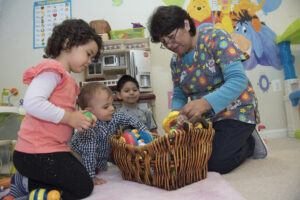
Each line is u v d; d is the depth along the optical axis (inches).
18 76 87.3
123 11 87.5
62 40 33.6
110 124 45.5
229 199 26.0
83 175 31.8
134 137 39.3
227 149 39.5
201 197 27.2
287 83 82.7
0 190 37.9
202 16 86.3
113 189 34.1
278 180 33.0
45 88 29.1
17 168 31.0
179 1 86.6
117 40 77.0
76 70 35.2
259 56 87.2
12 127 76.5
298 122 81.7
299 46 89.4
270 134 84.6
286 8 89.3
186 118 37.6
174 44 41.5
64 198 31.1
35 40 88.2
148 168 33.5
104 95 41.9
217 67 43.0
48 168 29.9
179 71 50.0
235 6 87.6
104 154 45.1
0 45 88.9
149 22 41.4
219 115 43.7
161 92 84.6
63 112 29.5
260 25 88.1
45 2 89.0
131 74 74.9
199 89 46.4
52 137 30.9
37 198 29.0
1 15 89.7
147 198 28.6
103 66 78.4
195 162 33.6
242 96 43.5
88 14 87.7
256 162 45.2
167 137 30.0
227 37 42.1
